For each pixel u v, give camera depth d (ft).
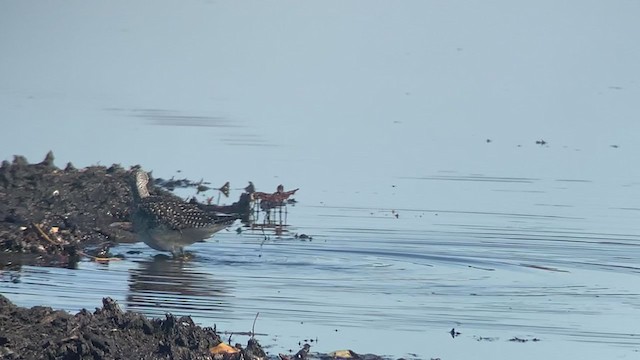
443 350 132.26
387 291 158.30
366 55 374.63
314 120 293.02
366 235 192.75
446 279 166.30
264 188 227.40
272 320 142.00
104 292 153.58
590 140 277.03
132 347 122.21
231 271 168.66
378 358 128.57
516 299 155.74
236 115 297.12
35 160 241.35
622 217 208.03
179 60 369.50
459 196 223.30
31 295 150.30
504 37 397.80
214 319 141.79
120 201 202.28
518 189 229.25
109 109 299.79
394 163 250.78
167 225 177.27
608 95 326.44
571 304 153.99
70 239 186.29
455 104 313.53
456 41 391.65
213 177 237.04
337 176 238.27
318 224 201.05
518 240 190.39
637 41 392.68
